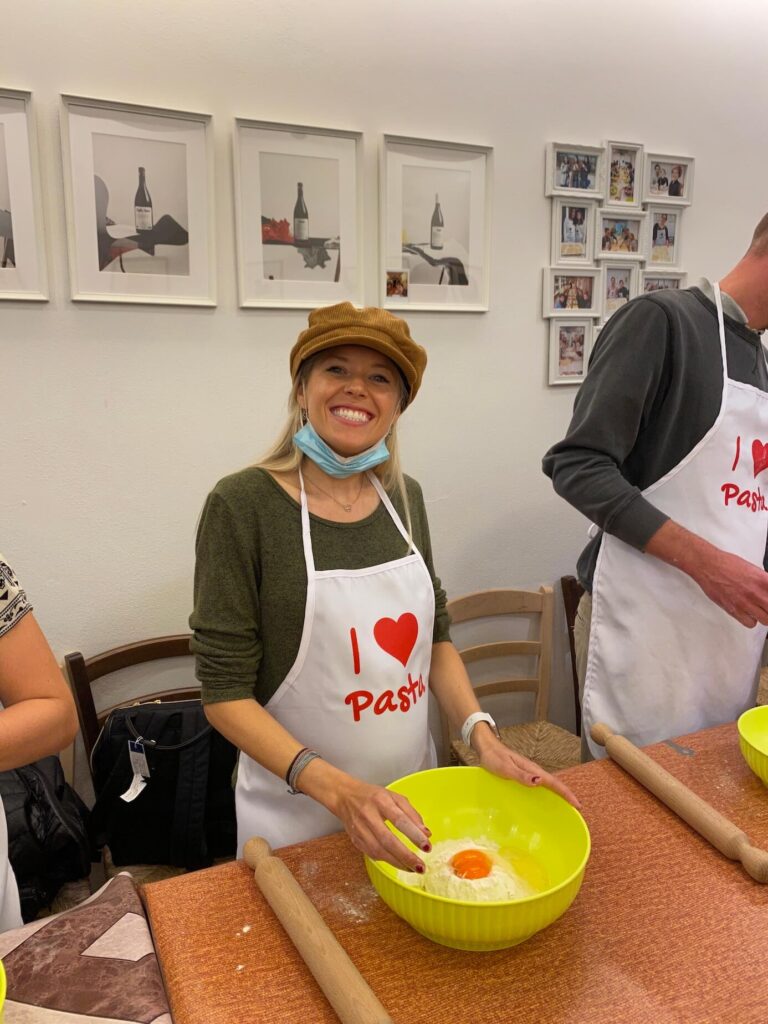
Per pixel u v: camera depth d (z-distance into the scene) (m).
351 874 0.93
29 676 0.96
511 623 2.41
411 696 1.18
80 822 1.67
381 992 0.75
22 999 0.73
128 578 1.90
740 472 1.45
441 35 1.99
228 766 1.78
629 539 1.40
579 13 2.15
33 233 1.66
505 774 1.00
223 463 1.95
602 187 2.26
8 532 1.77
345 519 1.17
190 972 0.78
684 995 0.75
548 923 0.78
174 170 1.76
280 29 1.81
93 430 1.80
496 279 2.19
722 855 0.97
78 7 1.63
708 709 1.53
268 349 1.94
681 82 2.33
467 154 2.06
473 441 2.25
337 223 1.94
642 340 1.41
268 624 1.11
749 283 1.46
